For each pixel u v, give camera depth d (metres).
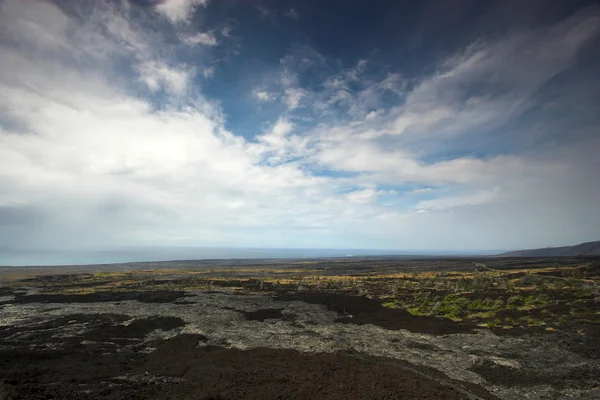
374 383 22.31
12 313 48.97
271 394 20.48
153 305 55.81
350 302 55.69
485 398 21.84
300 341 35.69
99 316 46.47
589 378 25.08
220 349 32.31
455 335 36.94
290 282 88.44
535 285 58.34
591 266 77.81
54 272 128.88
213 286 81.56
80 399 19.27
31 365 25.73
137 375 24.34
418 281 78.38
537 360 28.89
